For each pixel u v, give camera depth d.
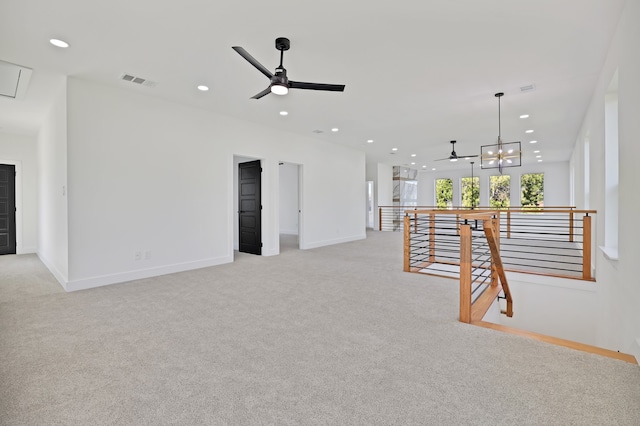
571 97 4.41
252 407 1.56
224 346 2.23
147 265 4.31
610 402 1.56
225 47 3.01
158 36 2.82
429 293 3.50
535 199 12.24
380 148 8.48
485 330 2.47
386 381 1.78
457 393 1.66
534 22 2.62
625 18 2.39
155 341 2.32
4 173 6.29
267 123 5.82
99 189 3.88
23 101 4.38
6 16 2.49
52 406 1.57
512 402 1.57
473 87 4.05
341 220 8.07
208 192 5.04
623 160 2.52
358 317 2.78
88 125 3.79
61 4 2.36
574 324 4.18
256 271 4.66
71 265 3.66
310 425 1.43
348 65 3.41
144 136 4.28
